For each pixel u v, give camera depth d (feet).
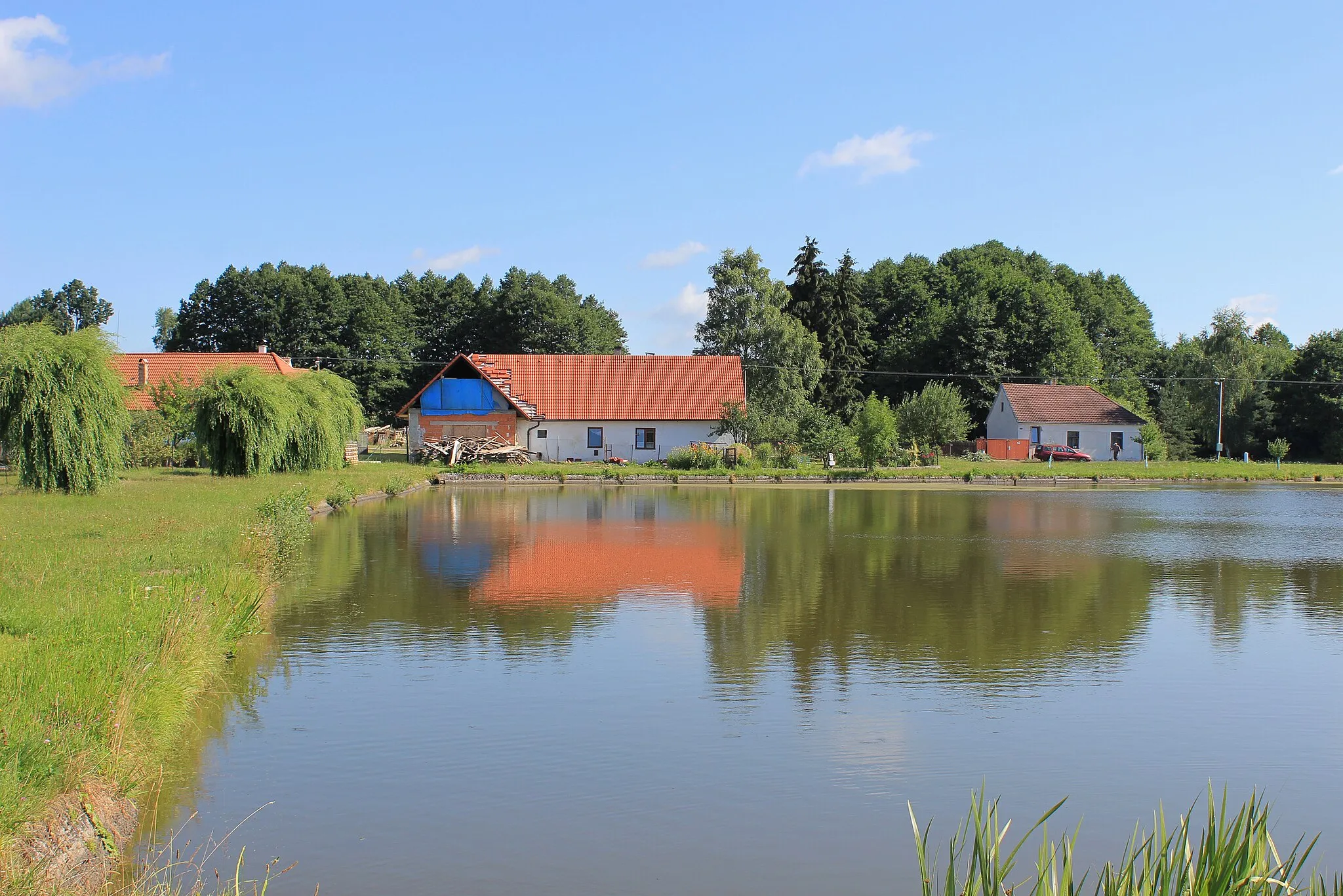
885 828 25.29
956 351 271.49
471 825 25.14
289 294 273.95
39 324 81.92
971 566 67.36
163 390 143.95
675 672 39.14
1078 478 172.45
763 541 80.43
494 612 50.08
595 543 77.41
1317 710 35.45
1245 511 116.98
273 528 62.39
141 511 66.54
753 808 26.40
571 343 286.25
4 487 84.69
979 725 33.24
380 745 30.60
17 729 22.58
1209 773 29.48
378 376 272.72
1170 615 51.31
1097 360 284.41
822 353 255.70
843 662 41.01
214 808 25.95
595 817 25.66
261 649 42.16
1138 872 22.95
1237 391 256.32
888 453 169.37
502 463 178.09
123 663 28.78
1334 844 24.86
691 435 197.47
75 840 21.48
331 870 22.68
